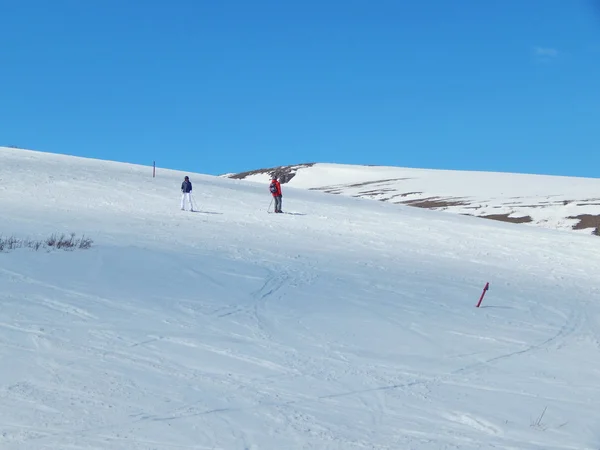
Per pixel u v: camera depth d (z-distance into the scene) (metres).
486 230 32.22
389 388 9.22
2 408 7.40
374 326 12.63
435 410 8.49
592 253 27.52
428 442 7.43
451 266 21.45
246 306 13.29
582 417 8.56
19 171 35.53
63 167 40.16
